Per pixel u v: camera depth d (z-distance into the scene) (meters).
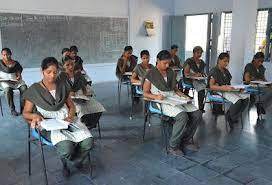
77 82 3.33
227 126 3.81
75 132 2.38
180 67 5.53
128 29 7.82
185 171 2.59
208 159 2.83
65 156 2.27
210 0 7.64
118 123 3.96
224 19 7.54
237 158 2.85
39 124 2.23
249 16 5.84
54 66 2.34
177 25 8.38
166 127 3.31
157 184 2.37
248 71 4.13
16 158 2.87
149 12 8.16
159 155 2.94
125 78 5.11
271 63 6.54
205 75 4.70
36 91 2.34
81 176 2.51
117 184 2.38
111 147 3.14
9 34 5.97
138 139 3.38
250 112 4.48
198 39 8.55
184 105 3.04
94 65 7.36
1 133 3.59
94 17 7.14
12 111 4.46
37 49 6.41
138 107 4.82
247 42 5.96
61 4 6.60
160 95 2.95
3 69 4.48
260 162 2.77
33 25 6.27
